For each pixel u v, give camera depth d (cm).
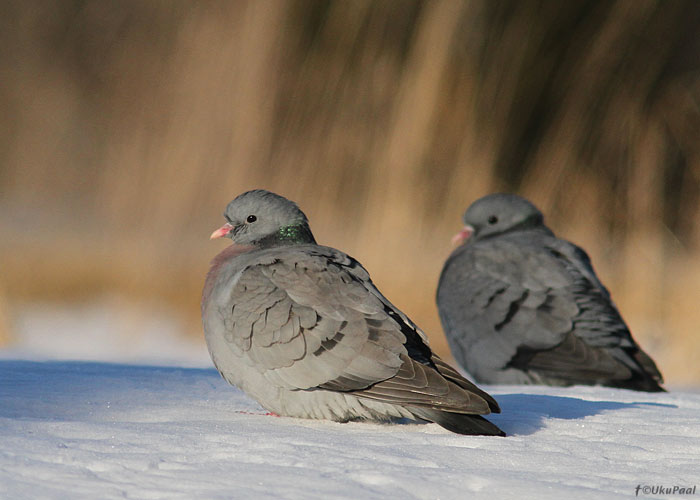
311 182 1491
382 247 1376
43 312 1409
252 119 1499
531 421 495
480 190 1459
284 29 1531
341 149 1489
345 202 1468
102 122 1967
